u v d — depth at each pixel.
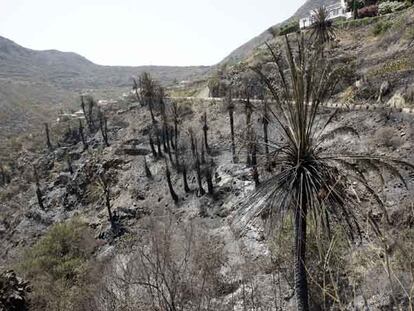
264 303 20.95
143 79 72.25
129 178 56.81
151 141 58.78
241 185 40.00
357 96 37.12
